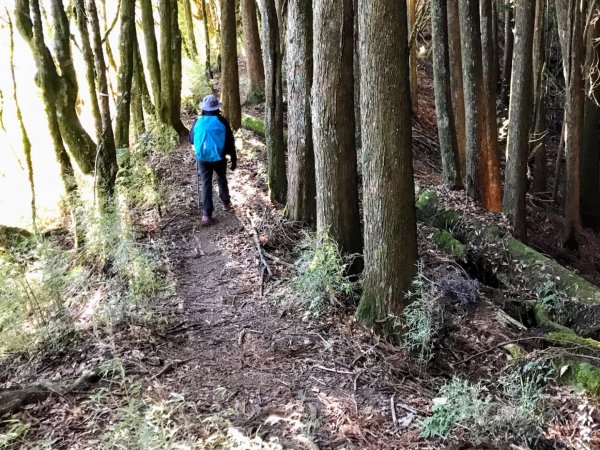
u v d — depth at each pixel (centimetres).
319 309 562
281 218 757
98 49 631
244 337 520
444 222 916
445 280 656
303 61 690
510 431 411
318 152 597
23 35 664
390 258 523
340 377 466
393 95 495
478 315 612
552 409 454
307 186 735
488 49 967
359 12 493
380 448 379
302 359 489
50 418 384
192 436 365
